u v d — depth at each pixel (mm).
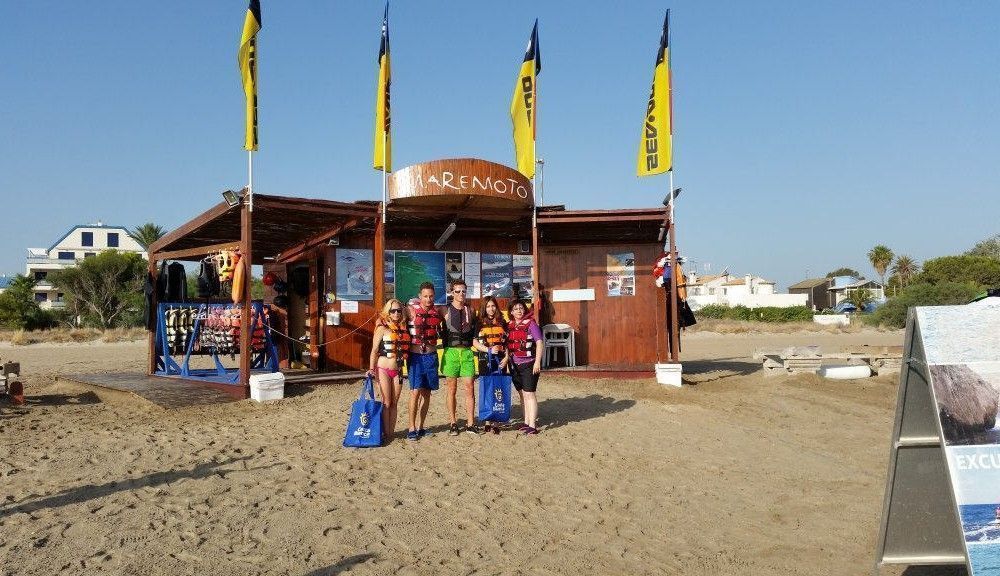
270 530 5020
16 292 41250
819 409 10539
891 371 13875
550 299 13695
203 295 12375
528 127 12336
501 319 8328
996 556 3646
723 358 20250
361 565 4480
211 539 4828
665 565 4660
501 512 5570
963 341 3957
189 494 5785
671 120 12180
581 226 12656
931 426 4125
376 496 5844
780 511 5848
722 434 8648
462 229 13047
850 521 5609
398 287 12867
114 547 4652
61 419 9086
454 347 8031
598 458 7281
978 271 60500
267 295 16547
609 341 13711
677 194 12102
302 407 9531
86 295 45812
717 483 6609
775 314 51969
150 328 13562
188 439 7727
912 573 4594
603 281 13812
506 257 13664
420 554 4691
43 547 4637
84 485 6000
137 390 10742
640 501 5984
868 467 7371
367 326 12680
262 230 12656
